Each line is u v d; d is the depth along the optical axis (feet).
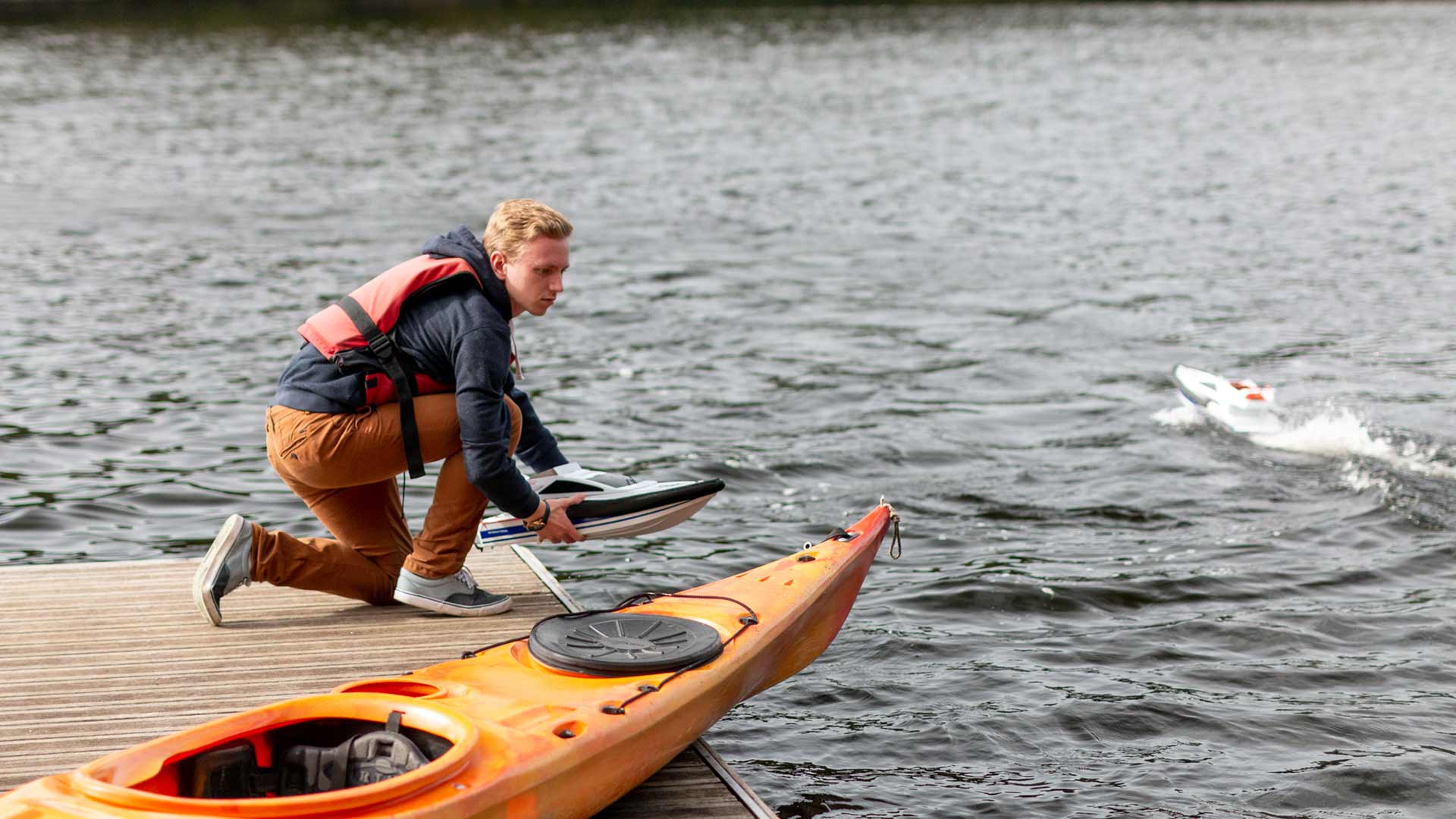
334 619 15.34
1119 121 90.99
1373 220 55.36
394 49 131.13
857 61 129.59
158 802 8.79
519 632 14.97
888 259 48.52
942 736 16.07
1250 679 17.58
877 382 32.96
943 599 20.36
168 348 35.47
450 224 54.49
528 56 127.24
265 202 58.49
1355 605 19.98
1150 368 34.09
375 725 10.54
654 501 15.31
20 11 161.27
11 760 11.78
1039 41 154.20
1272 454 27.32
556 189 63.36
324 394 13.69
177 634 14.82
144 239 50.16
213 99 93.56
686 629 12.73
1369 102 100.68
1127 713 16.61
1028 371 33.91
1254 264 47.06
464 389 13.32
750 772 15.21
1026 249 50.21
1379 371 33.47
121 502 24.70
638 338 37.29
